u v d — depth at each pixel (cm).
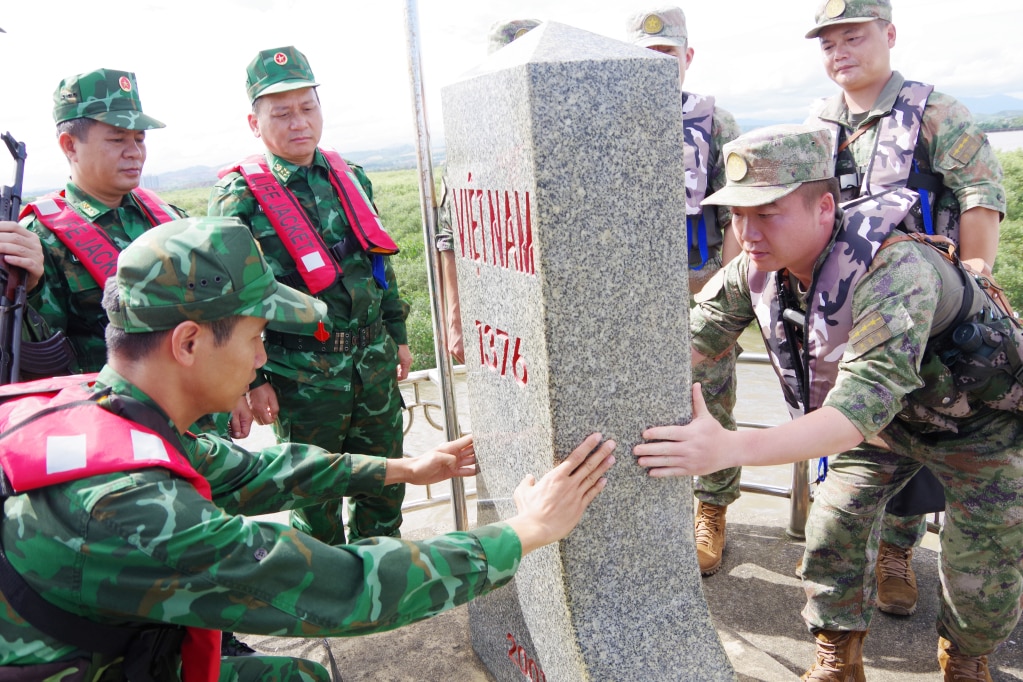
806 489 340
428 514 474
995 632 232
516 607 229
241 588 141
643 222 175
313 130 299
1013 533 224
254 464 202
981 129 305
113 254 261
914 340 195
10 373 219
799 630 285
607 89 166
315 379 297
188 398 156
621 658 192
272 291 155
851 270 205
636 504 190
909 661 267
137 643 150
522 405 194
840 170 336
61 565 138
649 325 180
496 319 203
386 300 332
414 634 291
